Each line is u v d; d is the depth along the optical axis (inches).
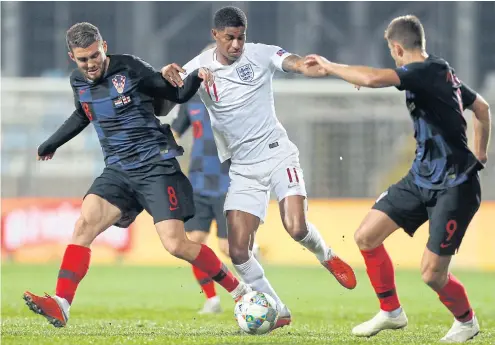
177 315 1401.3
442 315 1424.7
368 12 3585.1
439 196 953.5
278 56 1056.8
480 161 1013.2
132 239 2684.5
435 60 936.9
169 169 1015.6
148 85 1000.9
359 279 2208.4
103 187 1020.5
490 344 971.3
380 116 2716.5
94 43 967.6
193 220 1460.4
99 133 1018.1
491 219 2596.0
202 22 3634.4
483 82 3543.3
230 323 1248.8
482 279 2240.4
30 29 3565.5
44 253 2650.1
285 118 2721.5
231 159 1101.1
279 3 3560.5
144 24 3503.9
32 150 2751.0
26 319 1280.8
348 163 2706.7
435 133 942.4
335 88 2728.8
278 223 2672.2
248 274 1072.8
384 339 1015.0
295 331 1112.8
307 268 2534.5
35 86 2787.9
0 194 2731.3
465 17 3213.6
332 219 2628.0
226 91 1064.8
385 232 1001.5
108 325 1195.3
